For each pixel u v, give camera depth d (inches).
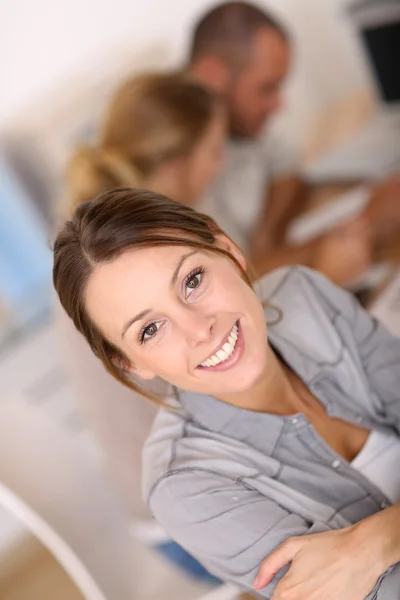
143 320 31.3
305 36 99.5
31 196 84.7
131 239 31.1
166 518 34.2
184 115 77.3
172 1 90.9
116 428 48.1
